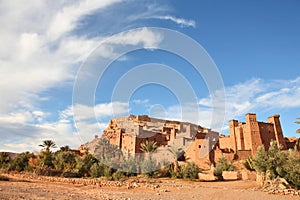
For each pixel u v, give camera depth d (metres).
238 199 11.81
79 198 11.79
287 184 16.19
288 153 17.92
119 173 27.80
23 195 11.05
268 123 58.88
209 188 17.58
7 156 41.94
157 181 25.22
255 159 19.22
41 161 35.09
